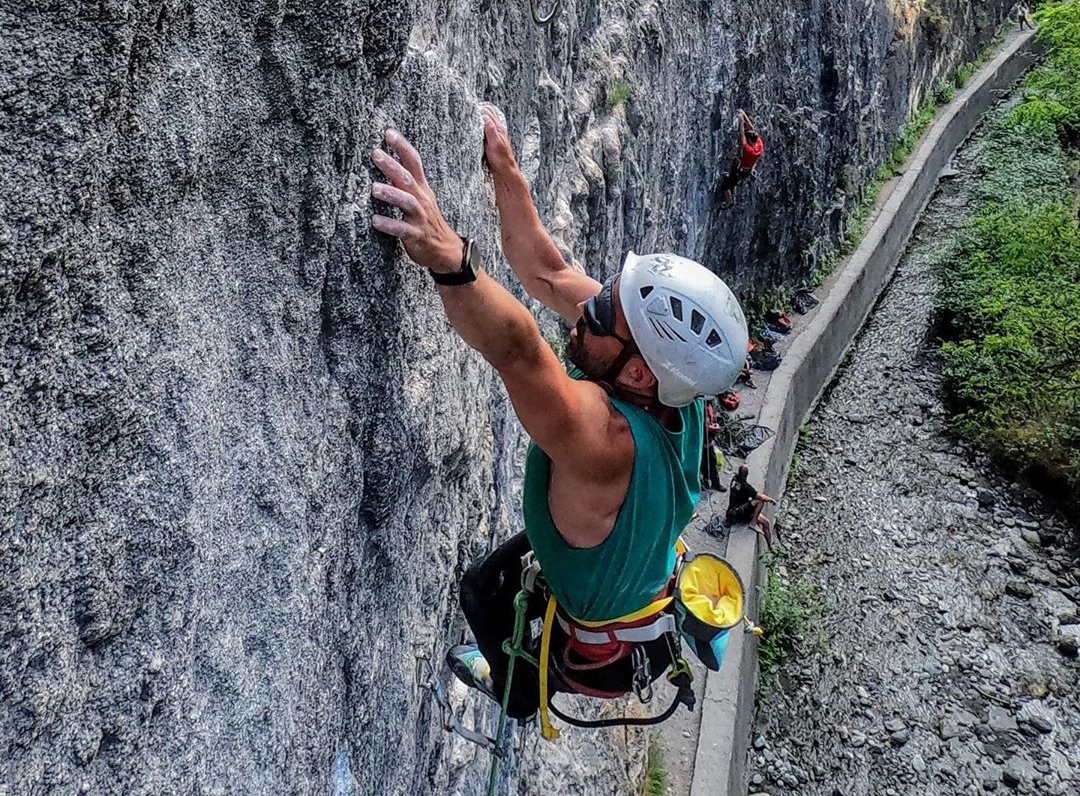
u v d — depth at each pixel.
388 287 2.40
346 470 2.32
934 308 15.81
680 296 2.06
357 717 2.52
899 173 17.94
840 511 11.95
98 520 1.42
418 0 2.71
